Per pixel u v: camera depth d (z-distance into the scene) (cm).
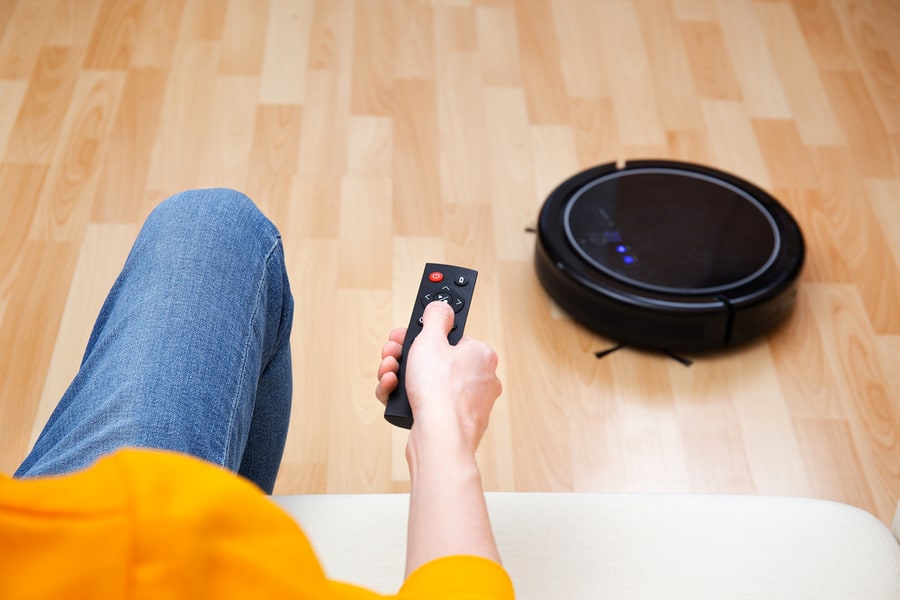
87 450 74
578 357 158
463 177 188
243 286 91
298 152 192
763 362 157
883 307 166
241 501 33
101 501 31
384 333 160
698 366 157
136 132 194
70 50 213
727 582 81
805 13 232
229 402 82
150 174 186
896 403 151
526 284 169
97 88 204
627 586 80
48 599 30
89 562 30
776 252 162
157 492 32
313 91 206
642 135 200
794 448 145
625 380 154
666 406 151
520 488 140
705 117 205
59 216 176
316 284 167
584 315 159
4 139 191
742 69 217
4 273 165
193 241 91
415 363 69
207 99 203
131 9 225
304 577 34
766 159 195
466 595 48
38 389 149
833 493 139
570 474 141
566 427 147
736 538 84
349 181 186
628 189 174
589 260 160
